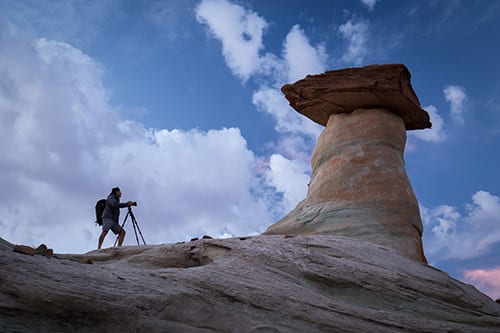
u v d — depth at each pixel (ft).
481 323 26.89
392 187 41.01
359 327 23.90
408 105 46.14
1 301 20.45
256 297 24.22
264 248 29.30
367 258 30.22
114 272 24.35
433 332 24.77
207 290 24.23
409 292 27.68
